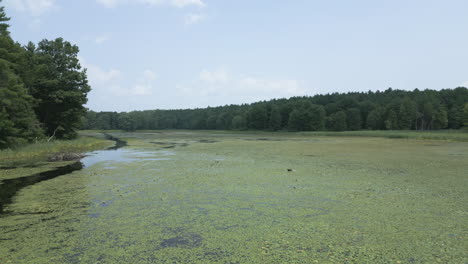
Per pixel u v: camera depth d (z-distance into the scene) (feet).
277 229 22.65
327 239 20.67
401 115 337.93
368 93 523.70
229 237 21.09
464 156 72.08
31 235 21.40
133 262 17.35
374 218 25.20
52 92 114.52
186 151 86.74
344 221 24.44
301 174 46.52
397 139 160.35
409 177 44.06
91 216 25.67
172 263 17.22
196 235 21.48
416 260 17.48
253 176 44.73
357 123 359.66
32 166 54.85
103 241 20.39
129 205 29.01
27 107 89.40
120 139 168.45
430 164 57.77
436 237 20.99
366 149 93.61
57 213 26.45
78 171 49.01
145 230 22.44
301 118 346.33
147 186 37.63
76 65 126.52
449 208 28.07
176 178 42.98
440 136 164.35
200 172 48.29
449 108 370.53
